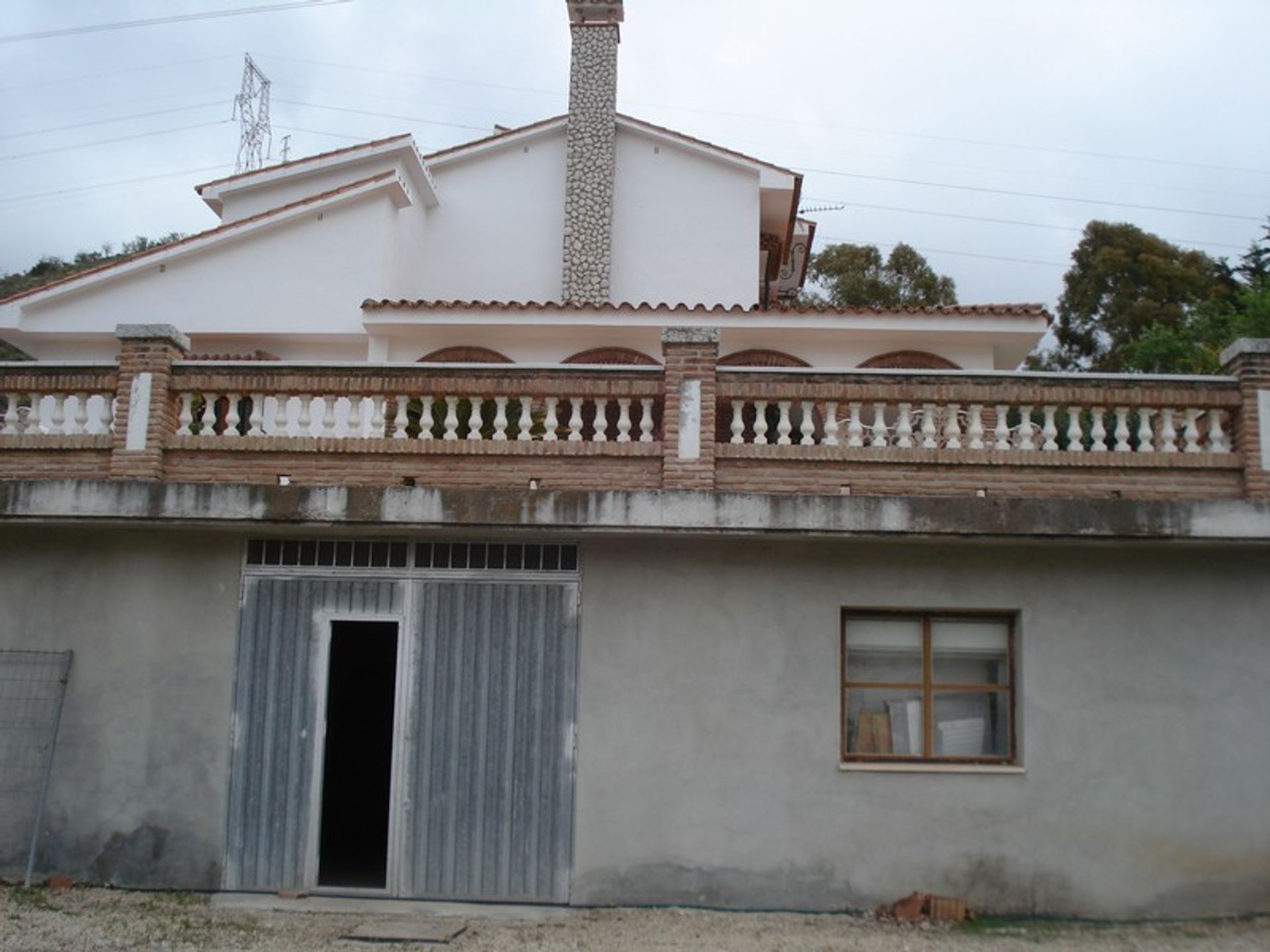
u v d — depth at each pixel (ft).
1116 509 32.27
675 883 33.01
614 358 55.93
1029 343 55.21
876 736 34.50
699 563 34.32
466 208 67.21
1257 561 34.27
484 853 33.47
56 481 33.53
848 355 55.77
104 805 34.30
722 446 33.86
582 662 33.99
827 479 33.83
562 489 33.14
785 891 32.89
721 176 67.51
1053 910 32.76
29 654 35.01
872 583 34.17
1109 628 33.99
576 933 30.32
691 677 33.81
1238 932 31.42
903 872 32.91
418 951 28.60
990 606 34.14
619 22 68.44
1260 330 87.35
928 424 34.27
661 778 33.42
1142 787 33.35
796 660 33.81
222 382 35.14
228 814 34.17
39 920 30.04
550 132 67.72
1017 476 33.91
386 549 35.09
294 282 56.39
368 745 40.14
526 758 33.81
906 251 139.13
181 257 56.29
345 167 64.49
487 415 36.52
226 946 28.63
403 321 53.83
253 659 34.83
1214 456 33.78
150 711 34.63
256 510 33.06
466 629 34.58
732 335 54.80
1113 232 133.08
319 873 34.27
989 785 33.35
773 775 33.35
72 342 56.85
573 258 64.54
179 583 35.22
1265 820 33.27
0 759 34.65
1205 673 33.83
